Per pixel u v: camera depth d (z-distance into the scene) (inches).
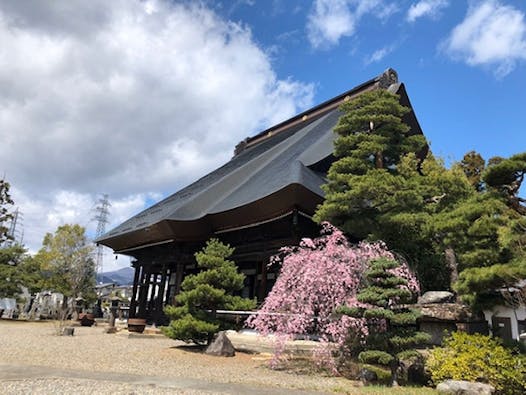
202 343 542.3
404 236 528.4
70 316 1197.1
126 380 306.5
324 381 348.2
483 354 321.1
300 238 676.7
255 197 691.4
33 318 1179.9
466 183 520.4
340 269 396.5
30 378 292.0
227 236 835.4
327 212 513.0
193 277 514.9
